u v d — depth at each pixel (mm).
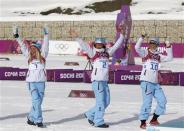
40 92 15906
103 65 15836
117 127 16266
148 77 15617
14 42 59250
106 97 16078
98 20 65125
